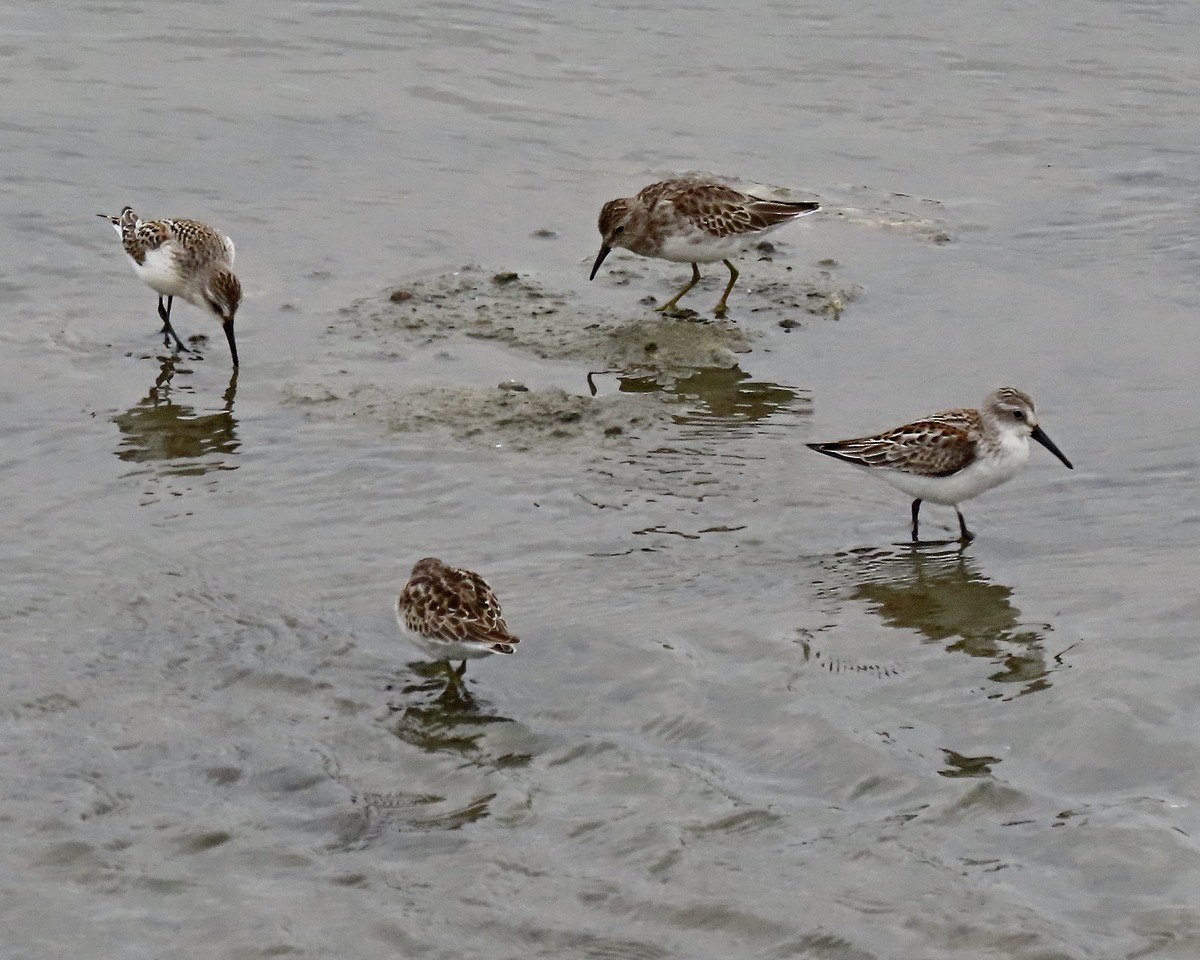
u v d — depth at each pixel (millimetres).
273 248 22562
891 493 17156
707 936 10836
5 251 22172
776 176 25125
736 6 30781
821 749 12742
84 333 20328
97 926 10906
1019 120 26906
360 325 20562
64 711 13047
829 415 18594
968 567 15617
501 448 17734
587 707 13336
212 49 28672
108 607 14508
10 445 17562
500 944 10781
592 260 22703
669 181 21672
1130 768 12461
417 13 30266
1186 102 27344
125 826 11812
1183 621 14422
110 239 22719
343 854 11633
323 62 28391
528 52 29047
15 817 11836
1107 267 22328
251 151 25328
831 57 29016
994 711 13219
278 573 15242
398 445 17734
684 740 12922
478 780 12430
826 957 10633
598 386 19203
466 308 21109
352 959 10656
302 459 17422
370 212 23688
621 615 14656
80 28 29141
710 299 21656
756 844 11688
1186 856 11391
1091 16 30391
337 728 13031
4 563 15180
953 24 30188
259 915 11023
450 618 13297
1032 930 10758
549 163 25438
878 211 24109
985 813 11992
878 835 11766
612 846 11680
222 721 13047
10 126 25562
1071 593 15055
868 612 14789
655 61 28875
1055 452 16219
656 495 16859
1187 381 19188
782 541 16078
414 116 26734
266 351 19906
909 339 20500
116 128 25750
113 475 17031
